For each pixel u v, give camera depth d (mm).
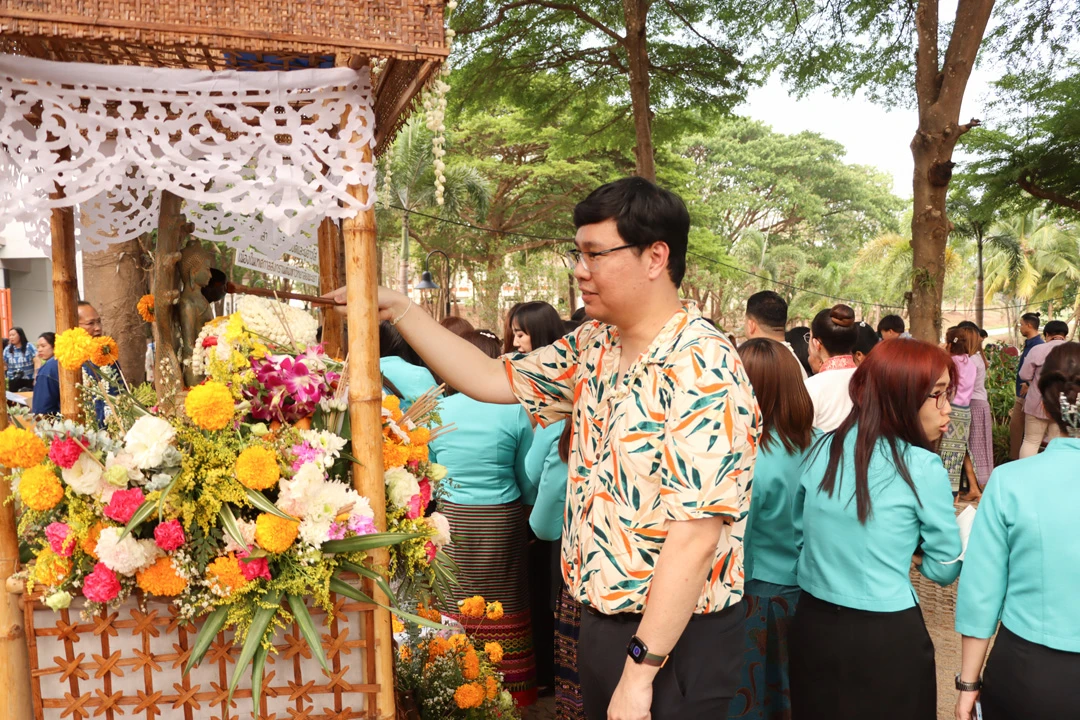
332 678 1656
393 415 1949
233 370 1671
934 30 8250
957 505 6324
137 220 2326
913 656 2037
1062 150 12164
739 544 1613
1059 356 1895
